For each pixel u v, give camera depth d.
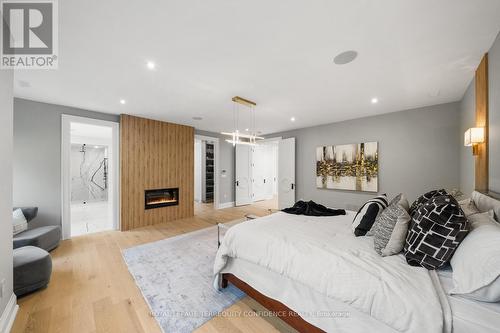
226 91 2.81
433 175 3.46
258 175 7.50
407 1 1.31
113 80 2.46
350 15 1.44
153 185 4.38
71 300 1.84
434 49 1.84
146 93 2.88
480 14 1.41
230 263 1.96
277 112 3.85
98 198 7.70
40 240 2.63
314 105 3.44
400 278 1.12
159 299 1.87
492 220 1.26
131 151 4.07
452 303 0.98
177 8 1.37
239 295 1.94
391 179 3.88
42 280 1.96
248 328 1.55
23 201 3.09
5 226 1.49
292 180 5.36
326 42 1.75
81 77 2.38
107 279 2.21
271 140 5.96
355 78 2.42
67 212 3.46
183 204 4.89
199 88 2.70
